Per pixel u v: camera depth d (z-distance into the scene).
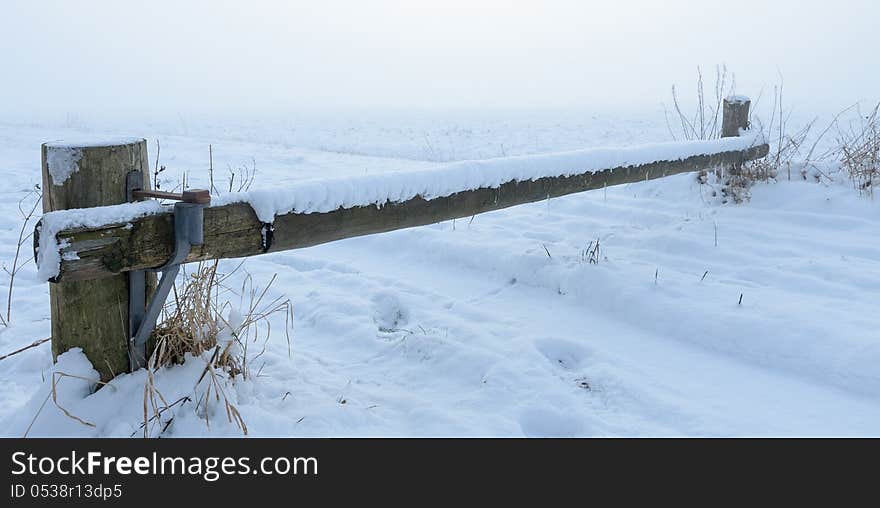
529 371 3.28
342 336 3.78
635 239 5.30
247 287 4.54
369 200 3.03
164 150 11.79
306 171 9.38
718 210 5.98
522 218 6.18
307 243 2.85
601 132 18.31
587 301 4.23
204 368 2.68
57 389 2.44
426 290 4.48
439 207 3.44
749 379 3.28
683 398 3.06
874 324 3.50
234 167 9.74
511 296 4.44
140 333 2.59
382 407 2.94
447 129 21.17
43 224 2.08
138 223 2.26
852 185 6.00
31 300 4.10
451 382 3.24
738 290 4.11
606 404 3.05
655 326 3.86
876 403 3.03
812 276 4.35
